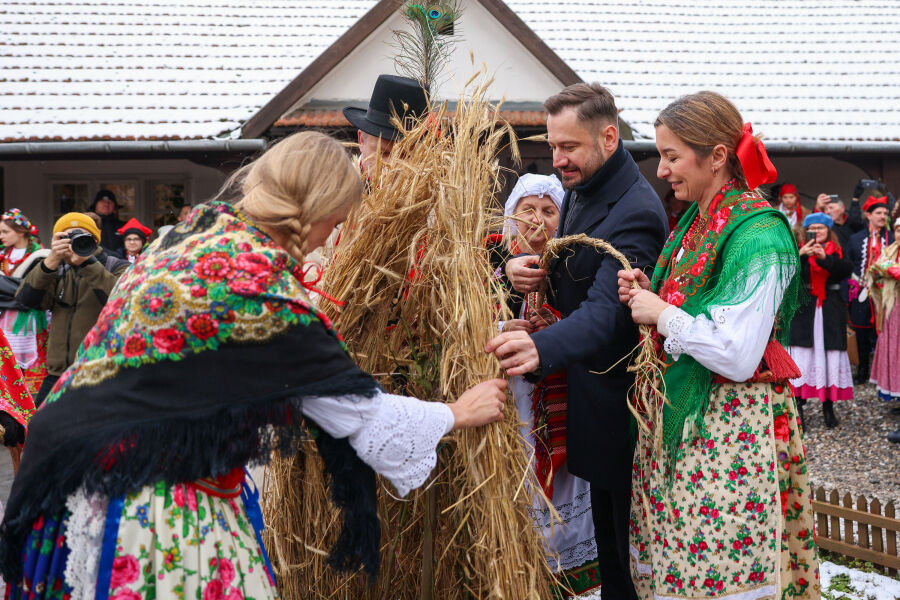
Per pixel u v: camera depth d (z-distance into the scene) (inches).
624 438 93.4
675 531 81.0
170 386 60.8
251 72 402.9
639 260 90.9
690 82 417.4
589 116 92.4
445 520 86.7
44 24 439.5
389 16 338.0
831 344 250.2
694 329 77.7
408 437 67.9
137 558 60.1
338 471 69.6
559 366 82.0
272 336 62.6
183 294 61.3
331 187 67.4
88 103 372.8
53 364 191.9
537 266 100.3
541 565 81.6
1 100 373.1
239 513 67.6
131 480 59.2
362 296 85.9
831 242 250.7
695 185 83.1
